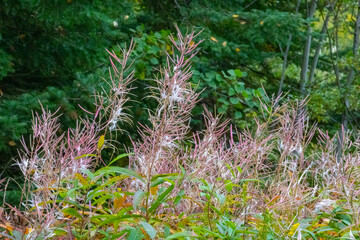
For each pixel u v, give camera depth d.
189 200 3.83
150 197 3.44
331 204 4.00
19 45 11.13
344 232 3.61
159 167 3.76
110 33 11.87
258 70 18.17
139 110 11.90
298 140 4.16
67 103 9.70
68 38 11.05
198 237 3.13
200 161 3.77
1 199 8.11
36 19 10.84
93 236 3.20
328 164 4.44
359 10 18.09
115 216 3.15
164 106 3.29
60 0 9.97
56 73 11.80
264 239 3.21
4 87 11.06
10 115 9.30
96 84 10.00
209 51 15.10
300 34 14.70
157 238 3.24
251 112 12.38
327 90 16.77
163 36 11.98
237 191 4.29
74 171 3.41
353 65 16.73
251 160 4.08
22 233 3.03
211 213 3.66
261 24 13.77
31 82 11.84
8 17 10.68
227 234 3.29
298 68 19.55
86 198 3.15
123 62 3.41
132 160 4.05
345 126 16.53
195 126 13.32
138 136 11.66
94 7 10.35
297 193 4.00
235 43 15.16
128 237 2.99
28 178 3.38
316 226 3.79
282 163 4.16
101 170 3.12
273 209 3.72
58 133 9.83
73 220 3.47
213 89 13.06
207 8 14.51
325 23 18.80
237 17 14.17
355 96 16.20
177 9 14.73
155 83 11.73
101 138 3.34
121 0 10.77
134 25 14.94
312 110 15.97
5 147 8.83
